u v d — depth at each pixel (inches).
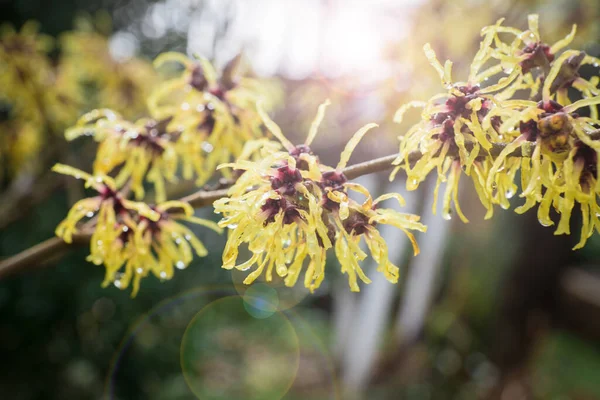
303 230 31.2
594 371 244.8
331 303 307.4
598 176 27.6
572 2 106.4
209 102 48.7
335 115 120.2
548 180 29.6
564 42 35.7
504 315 214.5
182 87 51.4
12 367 133.3
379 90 104.3
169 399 152.4
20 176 109.8
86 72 103.5
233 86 50.3
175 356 156.9
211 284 166.4
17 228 135.6
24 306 130.5
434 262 200.5
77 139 132.0
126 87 101.3
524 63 35.6
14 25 148.0
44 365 135.0
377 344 207.3
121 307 139.9
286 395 217.8
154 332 149.9
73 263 134.8
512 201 203.0
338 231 31.9
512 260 210.4
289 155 31.5
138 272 43.3
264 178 31.6
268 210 30.5
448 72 32.2
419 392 203.0
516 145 30.1
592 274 323.9
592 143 27.7
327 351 254.7
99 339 140.3
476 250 208.1
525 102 30.7
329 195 31.1
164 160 50.0
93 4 157.0
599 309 276.5
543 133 29.1
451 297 215.0
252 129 49.0
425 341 209.8
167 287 148.0
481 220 202.4
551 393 218.2
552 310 237.6
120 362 140.9
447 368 208.8
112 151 49.0
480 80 33.1
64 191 141.4
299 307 291.1
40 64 93.6
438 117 32.7
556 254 218.1
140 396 146.7
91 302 134.3
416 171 32.6
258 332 257.9
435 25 104.7
